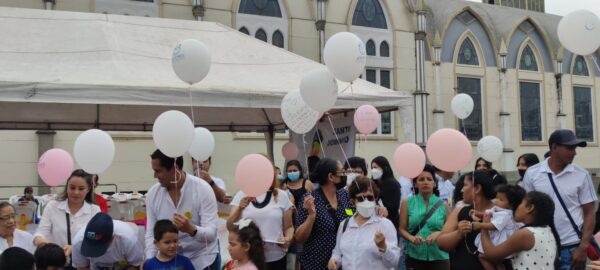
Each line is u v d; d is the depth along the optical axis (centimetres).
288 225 552
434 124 2348
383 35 1956
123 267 457
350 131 929
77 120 1012
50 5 1416
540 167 515
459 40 2475
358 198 451
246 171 470
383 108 883
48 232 483
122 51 751
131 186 1477
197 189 449
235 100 704
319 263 494
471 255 452
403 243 561
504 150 2477
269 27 1738
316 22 1806
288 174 646
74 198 479
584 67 2822
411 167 534
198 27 922
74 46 741
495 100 2528
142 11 1545
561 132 490
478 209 459
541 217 411
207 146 666
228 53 850
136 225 607
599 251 493
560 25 513
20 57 684
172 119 448
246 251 407
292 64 859
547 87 2688
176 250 420
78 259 442
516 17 2641
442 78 2402
